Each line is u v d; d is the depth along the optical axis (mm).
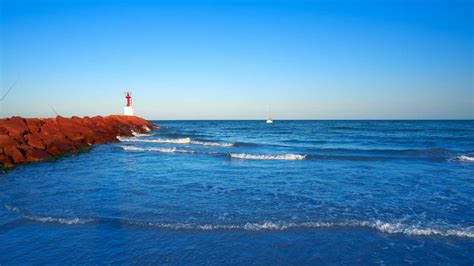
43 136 20859
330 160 19531
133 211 8938
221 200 10266
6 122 20453
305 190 11758
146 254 6422
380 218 8555
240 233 7434
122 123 40250
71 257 6277
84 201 9984
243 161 19109
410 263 6180
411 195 11078
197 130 58250
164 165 17469
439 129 56000
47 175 14438
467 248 6758
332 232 7543
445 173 15281
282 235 7355
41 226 7742
